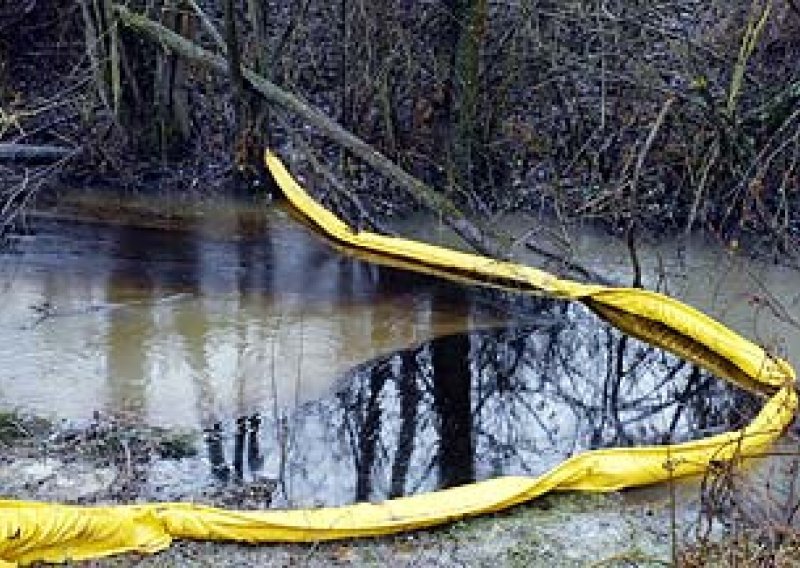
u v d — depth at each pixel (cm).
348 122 1127
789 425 646
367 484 595
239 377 717
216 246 982
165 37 1063
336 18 1172
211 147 1173
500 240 946
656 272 934
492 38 1095
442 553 521
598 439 663
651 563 514
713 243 985
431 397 708
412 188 955
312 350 765
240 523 523
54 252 943
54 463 594
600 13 1018
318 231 1035
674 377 757
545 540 533
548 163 1097
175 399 681
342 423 664
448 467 621
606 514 559
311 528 524
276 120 1198
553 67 1042
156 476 588
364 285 898
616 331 827
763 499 568
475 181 1116
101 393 683
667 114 997
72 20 1226
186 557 512
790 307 858
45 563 504
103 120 1141
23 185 1023
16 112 1062
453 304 865
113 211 1064
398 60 1109
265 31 1117
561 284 873
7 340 756
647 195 1028
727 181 990
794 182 972
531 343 801
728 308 855
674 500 546
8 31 1223
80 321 795
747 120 963
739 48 1009
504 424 677
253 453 621
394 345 782
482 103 1101
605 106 1030
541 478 569
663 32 984
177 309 827
